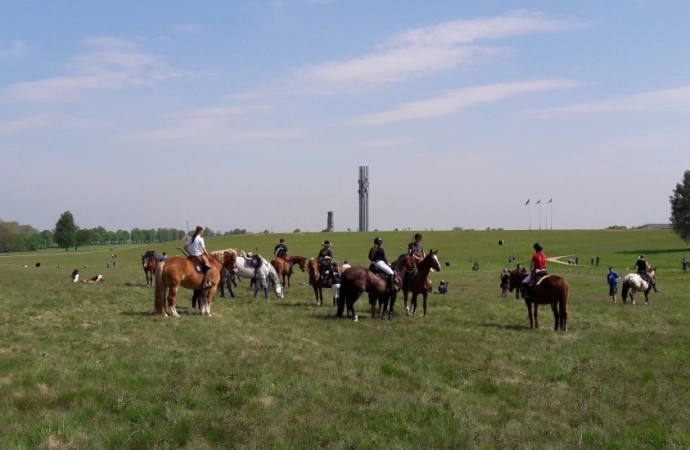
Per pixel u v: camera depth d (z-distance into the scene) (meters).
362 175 176.75
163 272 19.25
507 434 9.06
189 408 9.76
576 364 14.12
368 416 9.63
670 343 17.28
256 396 10.45
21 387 10.29
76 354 12.88
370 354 14.29
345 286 20.02
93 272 57.88
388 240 131.25
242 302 24.83
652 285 31.67
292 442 8.41
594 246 114.94
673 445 8.71
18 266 76.25
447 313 23.33
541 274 19.62
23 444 7.90
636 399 11.21
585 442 8.84
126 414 9.27
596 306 28.44
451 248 114.75
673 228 111.19
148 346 13.97
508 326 20.22
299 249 119.00
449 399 10.71
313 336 16.45
